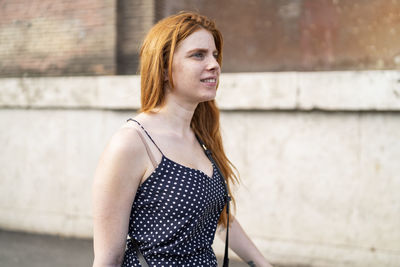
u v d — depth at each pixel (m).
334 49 4.60
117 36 5.13
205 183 1.42
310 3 4.68
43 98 5.14
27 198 5.35
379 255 3.87
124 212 1.30
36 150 5.29
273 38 4.86
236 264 4.11
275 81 4.13
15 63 5.62
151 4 4.97
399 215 3.83
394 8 4.31
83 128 5.05
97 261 1.27
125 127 1.38
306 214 4.15
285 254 4.18
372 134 3.91
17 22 5.59
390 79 3.75
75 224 5.07
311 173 4.13
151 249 1.36
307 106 4.04
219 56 1.58
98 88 4.84
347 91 3.89
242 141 4.37
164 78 1.47
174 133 1.49
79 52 5.30
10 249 4.60
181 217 1.36
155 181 1.36
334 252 4.01
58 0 5.40
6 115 5.43
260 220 4.31
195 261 1.39
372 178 3.92
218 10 5.07
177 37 1.42
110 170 1.28
